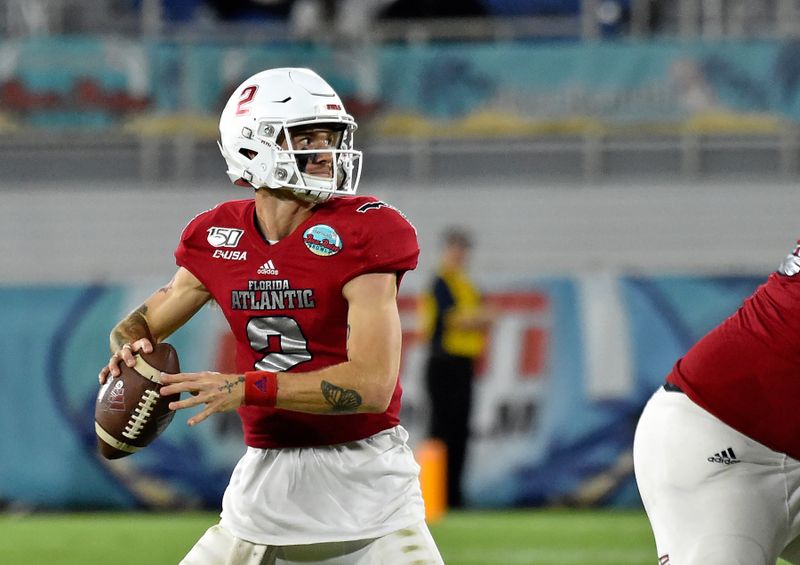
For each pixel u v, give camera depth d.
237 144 13.24
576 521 33.31
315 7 46.91
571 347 37.03
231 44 45.81
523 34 46.81
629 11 47.12
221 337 36.59
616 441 36.69
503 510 36.16
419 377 36.66
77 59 44.47
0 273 45.72
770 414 12.98
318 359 13.11
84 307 36.94
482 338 35.72
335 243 12.80
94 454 36.44
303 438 13.11
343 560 13.12
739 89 44.09
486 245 45.88
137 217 46.28
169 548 28.72
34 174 46.59
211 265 13.40
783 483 13.01
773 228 45.97
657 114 44.34
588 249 45.94
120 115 44.53
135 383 13.45
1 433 36.53
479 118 44.62
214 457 36.25
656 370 37.00
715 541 12.84
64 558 27.30
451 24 46.66
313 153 13.06
